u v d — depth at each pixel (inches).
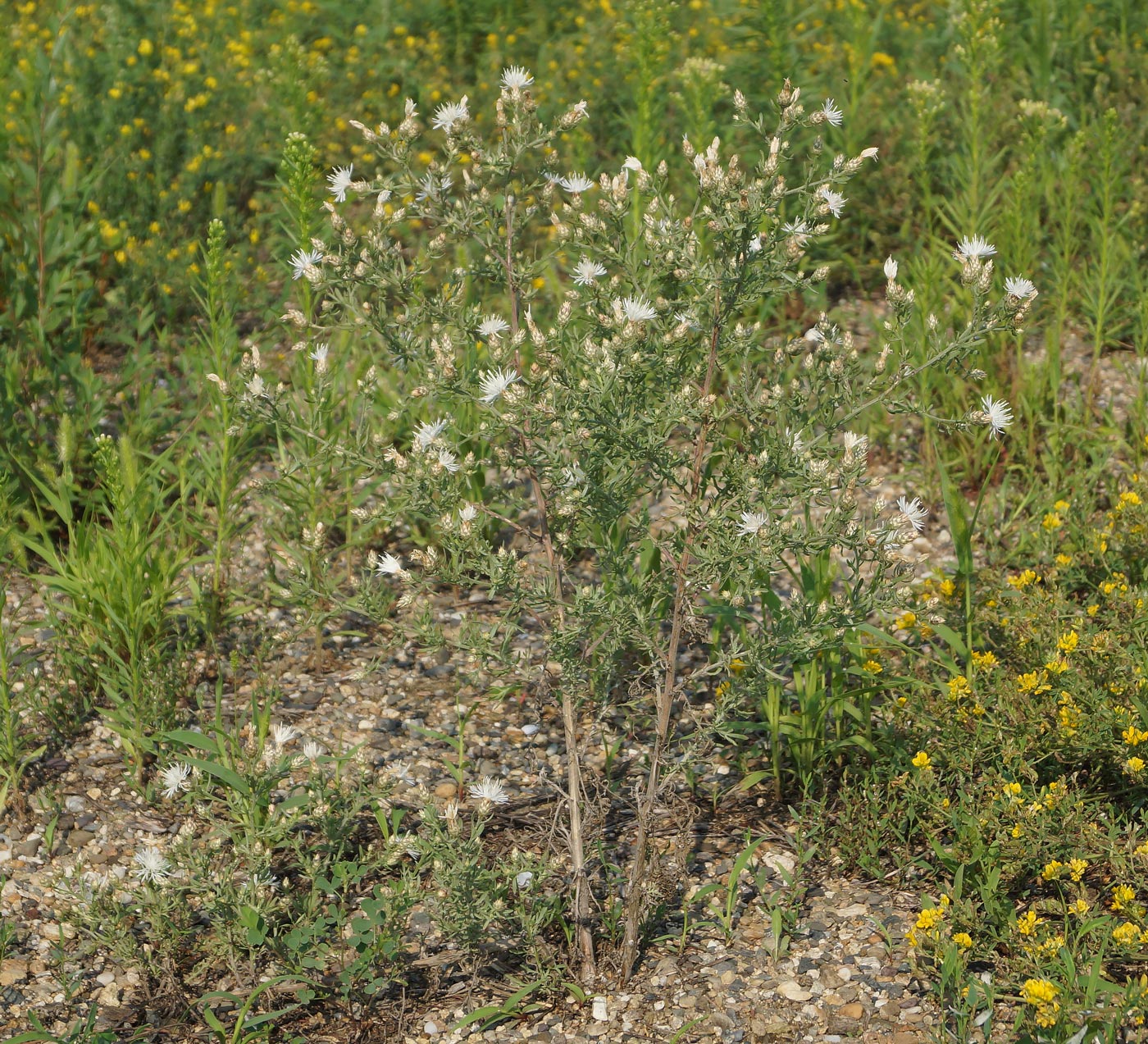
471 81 374.9
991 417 119.0
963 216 251.0
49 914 143.3
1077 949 124.1
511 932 133.6
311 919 135.6
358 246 127.3
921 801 144.6
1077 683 149.5
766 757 166.7
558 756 169.5
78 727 172.1
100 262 271.3
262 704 176.9
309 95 314.7
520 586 124.6
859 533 116.4
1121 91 313.0
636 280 128.4
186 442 221.9
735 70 324.2
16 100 297.4
